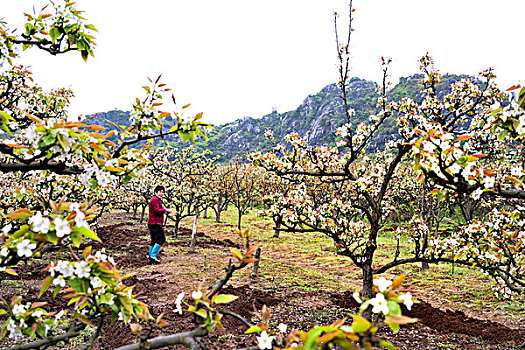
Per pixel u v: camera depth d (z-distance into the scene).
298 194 6.25
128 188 16.58
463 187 2.66
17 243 1.63
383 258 13.09
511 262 5.23
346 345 1.19
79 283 1.69
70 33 2.43
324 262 12.29
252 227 21.28
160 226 9.82
